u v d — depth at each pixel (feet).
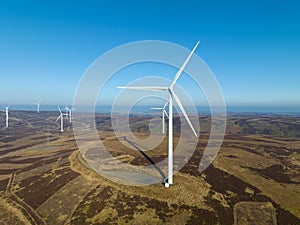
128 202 131.13
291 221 117.29
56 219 122.42
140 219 116.78
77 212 125.90
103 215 121.39
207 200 133.28
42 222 121.39
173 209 123.95
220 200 134.62
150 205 127.34
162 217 117.70
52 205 134.82
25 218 125.70
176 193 138.00
